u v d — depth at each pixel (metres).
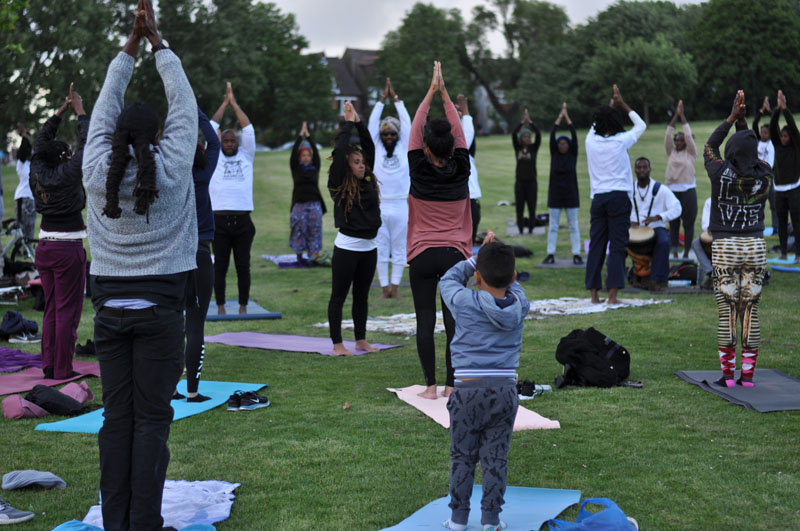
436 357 7.72
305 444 5.12
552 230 14.27
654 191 11.54
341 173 7.41
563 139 14.04
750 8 76.44
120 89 3.76
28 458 4.88
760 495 4.18
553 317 9.48
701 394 6.18
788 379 6.54
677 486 4.32
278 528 3.88
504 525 3.78
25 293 11.53
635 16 85.25
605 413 5.71
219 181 9.74
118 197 3.50
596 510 4.01
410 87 80.50
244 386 6.59
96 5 48.31
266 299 11.56
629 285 11.98
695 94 79.81
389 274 14.02
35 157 6.76
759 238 6.24
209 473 4.62
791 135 12.72
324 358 7.74
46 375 7.00
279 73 76.81
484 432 3.83
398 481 4.48
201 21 57.62
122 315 3.54
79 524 3.73
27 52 43.25
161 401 3.62
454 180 6.05
